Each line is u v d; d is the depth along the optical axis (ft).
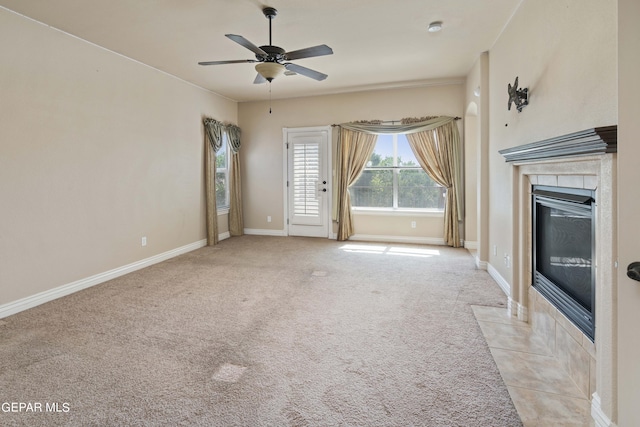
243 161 22.99
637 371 4.61
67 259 11.85
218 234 21.17
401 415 5.82
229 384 6.72
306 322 9.51
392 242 20.38
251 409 5.99
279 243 20.20
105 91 13.20
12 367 7.30
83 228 12.41
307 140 21.54
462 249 18.49
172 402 6.18
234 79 17.54
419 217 20.10
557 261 7.65
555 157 6.74
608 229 5.11
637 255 4.55
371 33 12.21
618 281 4.68
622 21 4.46
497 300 11.03
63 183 11.68
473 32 12.11
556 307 7.54
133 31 11.73
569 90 7.12
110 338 8.60
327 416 5.81
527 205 9.10
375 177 20.80
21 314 10.14
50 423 5.66
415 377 6.91
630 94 4.49
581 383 6.44
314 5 10.23
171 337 8.66
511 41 10.93
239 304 10.86
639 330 4.57
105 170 13.25
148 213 15.46
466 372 7.07
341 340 8.48
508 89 10.50
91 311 10.34
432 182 19.92
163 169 16.33
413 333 8.81
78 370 7.19
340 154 20.56
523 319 9.37
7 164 10.07
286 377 6.95
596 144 5.11
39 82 10.87
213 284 12.85
